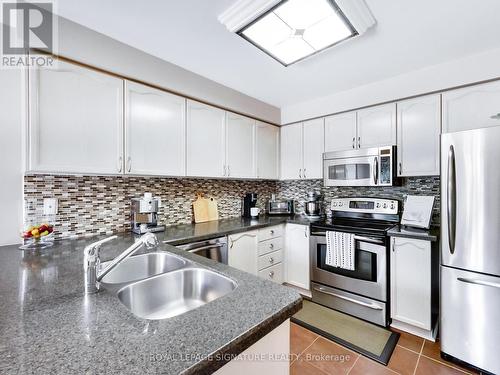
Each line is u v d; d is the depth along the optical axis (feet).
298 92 8.71
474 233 4.99
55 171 4.79
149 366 1.67
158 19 4.86
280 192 11.69
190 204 8.42
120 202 6.66
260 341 2.43
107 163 5.47
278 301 2.65
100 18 4.83
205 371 1.73
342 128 8.70
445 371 5.08
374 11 4.60
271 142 10.11
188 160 7.11
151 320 2.27
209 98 7.57
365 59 6.42
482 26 5.07
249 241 7.86
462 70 6.34
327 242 7.72
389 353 5.67
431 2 4.39
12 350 1.82
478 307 4.95
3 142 4.89
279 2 4.21
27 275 3.47
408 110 7.30
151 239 3.28
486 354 4.86
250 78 7.57
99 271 3.12
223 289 3.45
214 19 4.87
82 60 5.04
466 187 5.08
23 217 5.18
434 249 6.23
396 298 6.55
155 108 6.35
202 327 2.14
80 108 5.09
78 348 1.85
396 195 8.41
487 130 4.84
